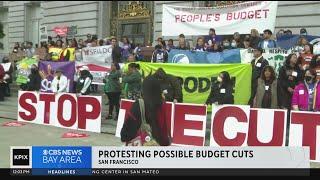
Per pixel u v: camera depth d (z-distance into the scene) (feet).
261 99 33.60
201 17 48.21
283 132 30.35
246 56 39.52
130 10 81.35
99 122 38.91
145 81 23.56
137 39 80.02
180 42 44.98
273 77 33.65
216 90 34.83
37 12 104.37
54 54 60.75
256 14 45.27
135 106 23.15
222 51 41.57
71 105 40.73
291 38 42.45
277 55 38.22
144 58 53.06
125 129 23.11
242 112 31.55
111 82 44.39
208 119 35.22
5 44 112.37
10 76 62.80
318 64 33.30
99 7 85.15
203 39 46.62
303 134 29.86
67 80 48.91
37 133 38.83
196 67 37.78
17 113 48.65
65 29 89.71
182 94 36.96
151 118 22.94
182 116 33.50
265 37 40.65
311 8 56.24
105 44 57.16
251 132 31.30
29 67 59.88
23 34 105.91
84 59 54.24
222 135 32.14
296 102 32.37
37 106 43.39
